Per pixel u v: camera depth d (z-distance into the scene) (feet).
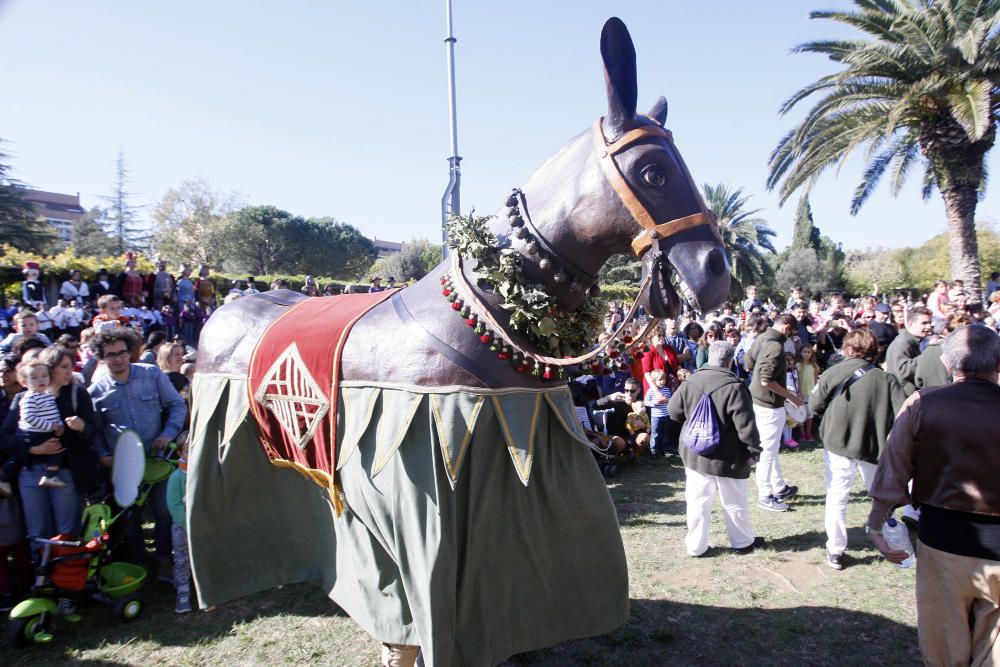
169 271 41.96
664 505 18.15
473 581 7.27
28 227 97.91
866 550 14.12
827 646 10.14
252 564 9.79
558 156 7.91
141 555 13.78
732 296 102.94
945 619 7.32
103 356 13.33
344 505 8.16
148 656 10.66
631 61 7.25
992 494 6.98
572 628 7.85
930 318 16.93
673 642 10.33
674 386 24.35
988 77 37.58
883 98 40.63
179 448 13.65
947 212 44.62
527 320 7.30
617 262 88.17
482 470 7.19
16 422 12.28
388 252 278.05
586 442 7.68
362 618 7.95
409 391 7.26
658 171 7.06
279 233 141.79
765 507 17.65
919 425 7.49
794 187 43.60
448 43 23.99
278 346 9.00
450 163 24.09
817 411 13.79
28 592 12.29
